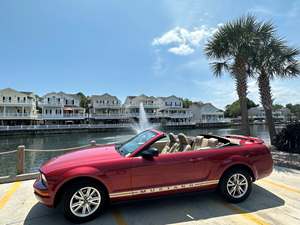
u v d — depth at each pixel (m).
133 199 3.88
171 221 3.73
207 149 4.38
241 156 4.41
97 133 56.75
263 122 93.19
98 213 3.76
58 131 54.06
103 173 3.71
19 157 6.35
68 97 64.56
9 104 53.97
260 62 10.69
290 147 9.30
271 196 4.75
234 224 3.62
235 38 10.25
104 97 68.12
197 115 82.94
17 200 4.74
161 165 3.97
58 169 3.63
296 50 11.10
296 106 85.31
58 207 4.34
